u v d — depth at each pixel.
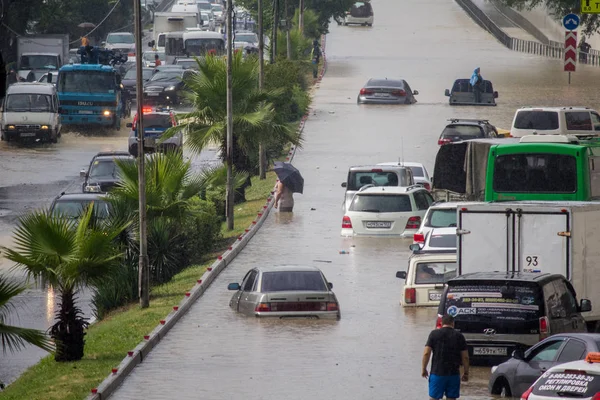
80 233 48.47
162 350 49.12
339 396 41.00
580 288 48.72
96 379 44.19
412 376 44.06
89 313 66.69
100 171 99.38
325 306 55.16
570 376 30.89
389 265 70.06
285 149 122.12
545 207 48.44
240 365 46.03
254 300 55.66
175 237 71.81
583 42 197.12
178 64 179.50
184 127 95.50
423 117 139.62
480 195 67.69
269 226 85.50
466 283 43.62
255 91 95.62
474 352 43.16
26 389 44.41
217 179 87.69
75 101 140.62
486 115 138.62
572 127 94.75
